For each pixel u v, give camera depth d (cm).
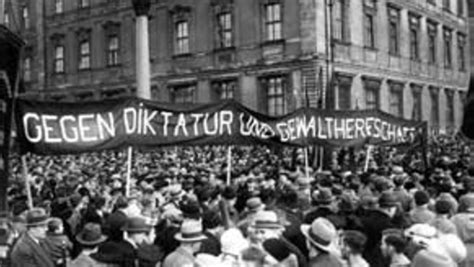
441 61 5866
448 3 6094
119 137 1256
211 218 945
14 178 2141
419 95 5441
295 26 4297
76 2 5772
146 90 2833
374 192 1351
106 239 837
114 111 1252
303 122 1750
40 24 6038
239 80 4572
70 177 2138
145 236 923
